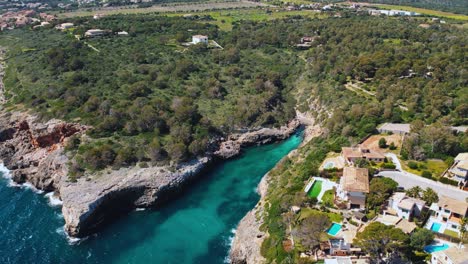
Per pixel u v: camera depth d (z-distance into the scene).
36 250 87.44
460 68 140.00
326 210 80.75
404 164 94.56
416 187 80.31
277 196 93.56
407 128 110.88
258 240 82.19
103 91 139.12
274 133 141.25
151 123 123.88
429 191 78.06
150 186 104.62
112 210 100.88
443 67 143.88
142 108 127.75
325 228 73.06
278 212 85.38
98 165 107.56
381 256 66.31
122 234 93.38
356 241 66.00
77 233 91.62
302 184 92.00
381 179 83.62
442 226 72.75
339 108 133.25
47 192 110.62
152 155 112.44
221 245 88.50
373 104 125.62
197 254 85.94
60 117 124.00
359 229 72.94
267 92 154.62
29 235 92.25
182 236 92.00
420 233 66.19
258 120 143.12
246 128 139.88
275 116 148.00
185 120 130.00
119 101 133.25
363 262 66.69
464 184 84.12
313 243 69.62
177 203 105.31
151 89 145.88
